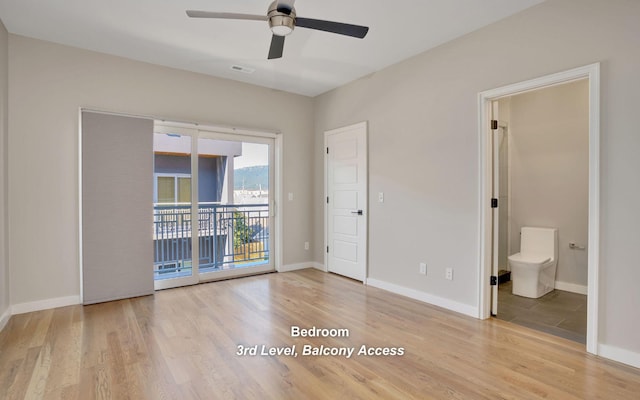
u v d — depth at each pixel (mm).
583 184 3766
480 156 2977
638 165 2141
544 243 3943
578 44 2383
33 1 2561
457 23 2881
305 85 4551
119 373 2086
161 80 3830
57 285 3283
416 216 3553
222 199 4430
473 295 3062
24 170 3115
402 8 2645
